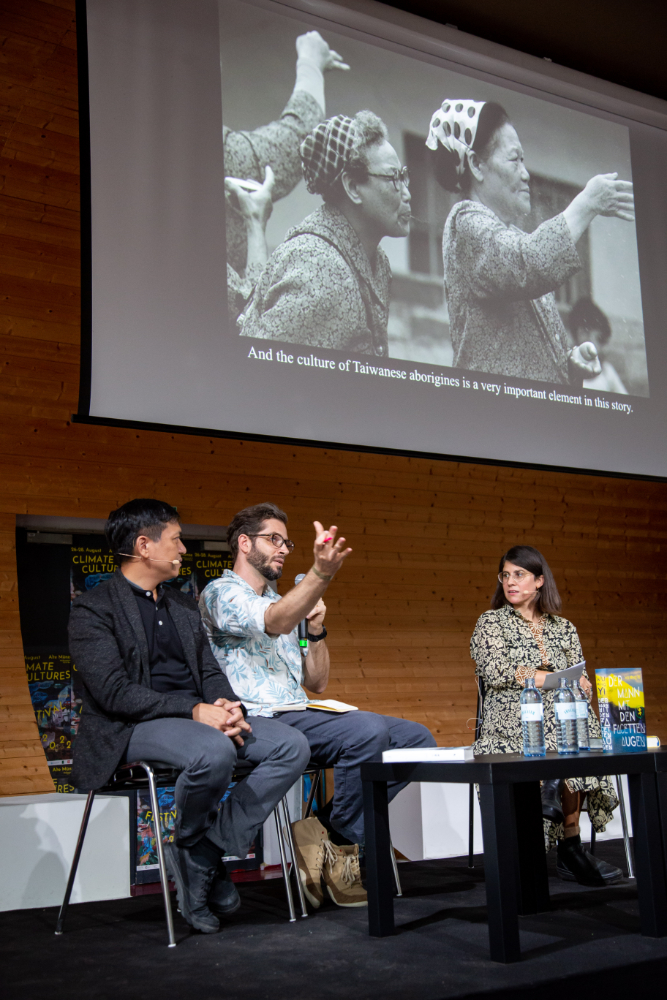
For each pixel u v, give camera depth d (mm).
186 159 3791
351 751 2596
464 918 2377
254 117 4016
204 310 3750
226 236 3852
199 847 2361
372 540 5785
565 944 2092
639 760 2205
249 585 2877
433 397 4297
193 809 2293
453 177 4547
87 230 3516
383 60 4441
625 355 4898
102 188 3568
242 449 5387
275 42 4137
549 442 4578
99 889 2980
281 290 3971
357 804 2584
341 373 4078
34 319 4711
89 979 1884
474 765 2010
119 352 3529
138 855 3348
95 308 3500
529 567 3182
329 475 5660
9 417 4734
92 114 3576
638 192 5109
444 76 4605
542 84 4895
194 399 3680
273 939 2205
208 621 2840
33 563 5152
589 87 5020
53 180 4609
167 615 2660
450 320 4414
